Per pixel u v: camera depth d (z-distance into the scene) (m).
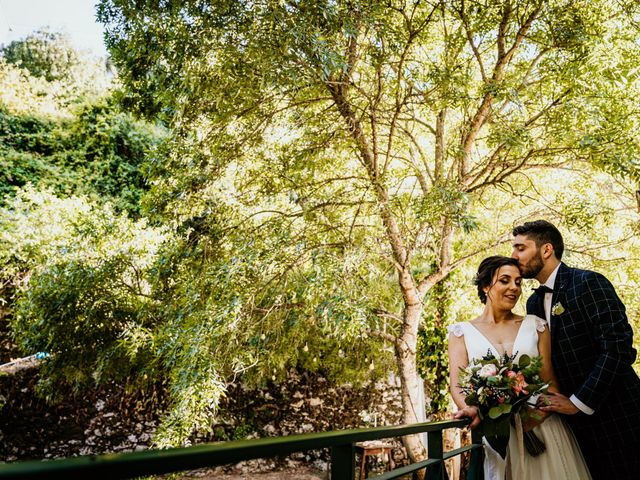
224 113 5.16
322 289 4.95
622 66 4.83
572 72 4.73
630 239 6.34
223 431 9.59
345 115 5.49
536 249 2.33
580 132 5.02
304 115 5.62
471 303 7.68
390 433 1.31
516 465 2.01
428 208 4.94
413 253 6.56
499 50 5.64
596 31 5.00
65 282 6.53
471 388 2.04
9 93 13.63
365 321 4.86
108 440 9.05
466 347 2.28
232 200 5.91
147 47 4.76
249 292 5.23
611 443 2.04
